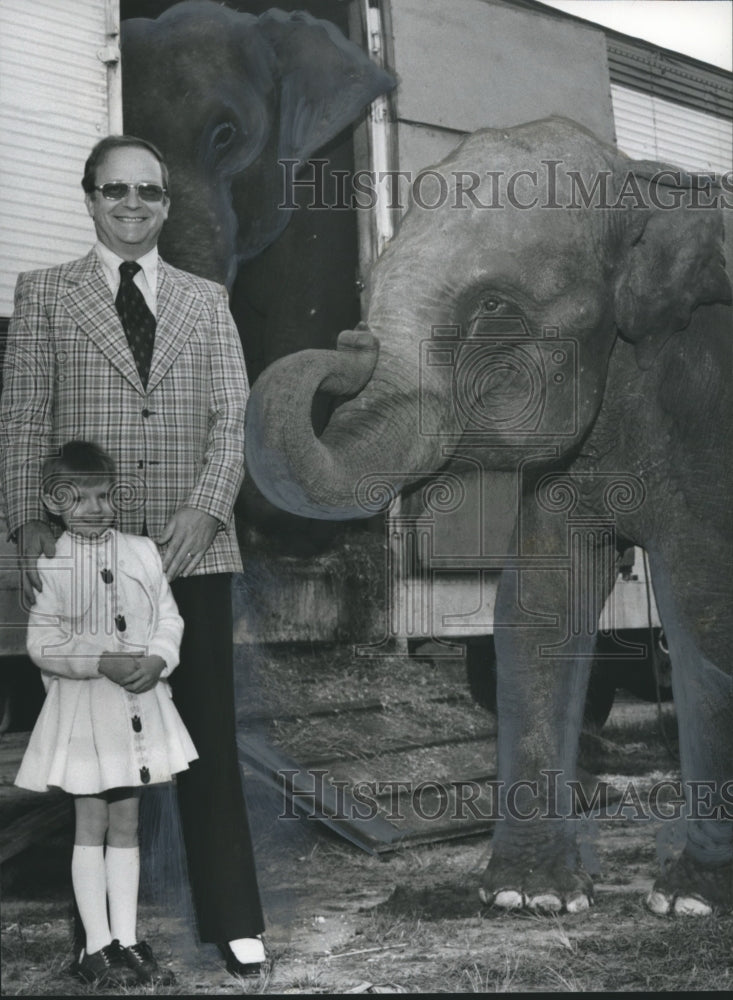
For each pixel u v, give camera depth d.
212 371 3.15
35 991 2.94
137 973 2.96
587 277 3.46
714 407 3.70
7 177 3.83
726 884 3.63
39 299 3.06
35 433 3.01
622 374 3.64
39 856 4.14
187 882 3.83
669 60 4.58
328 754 4.16
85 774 2.88
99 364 3.04
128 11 4.64
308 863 4.01
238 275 5.01
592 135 3.63
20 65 3.87
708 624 3.72
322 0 4.47
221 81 4.60
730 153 4.67
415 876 3.86
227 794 3.05
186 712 3.05
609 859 4.18
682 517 3.72
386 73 4.27
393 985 3.02
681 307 3.56
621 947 3.31
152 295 3.11
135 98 4.58
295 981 3.04
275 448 3.11
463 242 3.43
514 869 3.67
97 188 3.06
